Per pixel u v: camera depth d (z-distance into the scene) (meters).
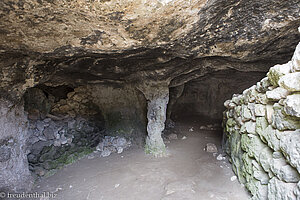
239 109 2.47
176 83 3.66
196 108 6.23
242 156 2.21
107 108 4.12
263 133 1.67
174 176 2.60
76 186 2.52
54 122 3.62
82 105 4.14
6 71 2.04
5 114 2.27
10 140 2.35
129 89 3.84
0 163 2.23
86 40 1.71
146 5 1.31
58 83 3.43
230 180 2.34
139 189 2.35
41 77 2.37
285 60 2.64
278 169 1.36
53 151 3.27
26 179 2.51
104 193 2.31
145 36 1.73
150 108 3.40
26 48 1.77
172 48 2.11
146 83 3.28
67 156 3.36
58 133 3.51
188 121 5.70
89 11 1.31
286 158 1.28
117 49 1.93
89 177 2.73
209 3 1.41
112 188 2.41
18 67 2.08
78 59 2.50
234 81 5.20
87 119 4.06
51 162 3.11
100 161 3.26
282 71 1.35
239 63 2.84
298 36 1.92
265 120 1.68
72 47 1.82
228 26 1.76
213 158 3.12
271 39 1.95
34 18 1.36
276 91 1.42
